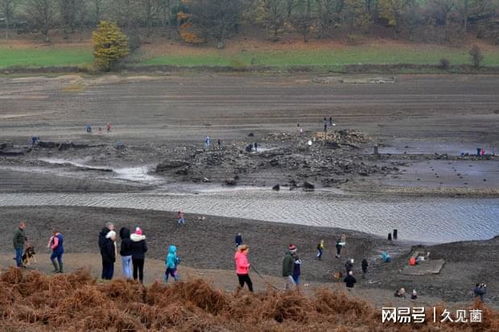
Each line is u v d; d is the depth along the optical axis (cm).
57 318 4444
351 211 12838
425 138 19562
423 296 8131
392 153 17675
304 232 11269
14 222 11519
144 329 4362
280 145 18612
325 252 10356
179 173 15512
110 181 15000
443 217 12525
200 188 14475
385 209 12988
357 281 9012
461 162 16600
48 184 14700
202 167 16038
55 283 5175
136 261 6219
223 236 10988
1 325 4291
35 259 8612
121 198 13712
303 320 4759
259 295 5269
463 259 9875
